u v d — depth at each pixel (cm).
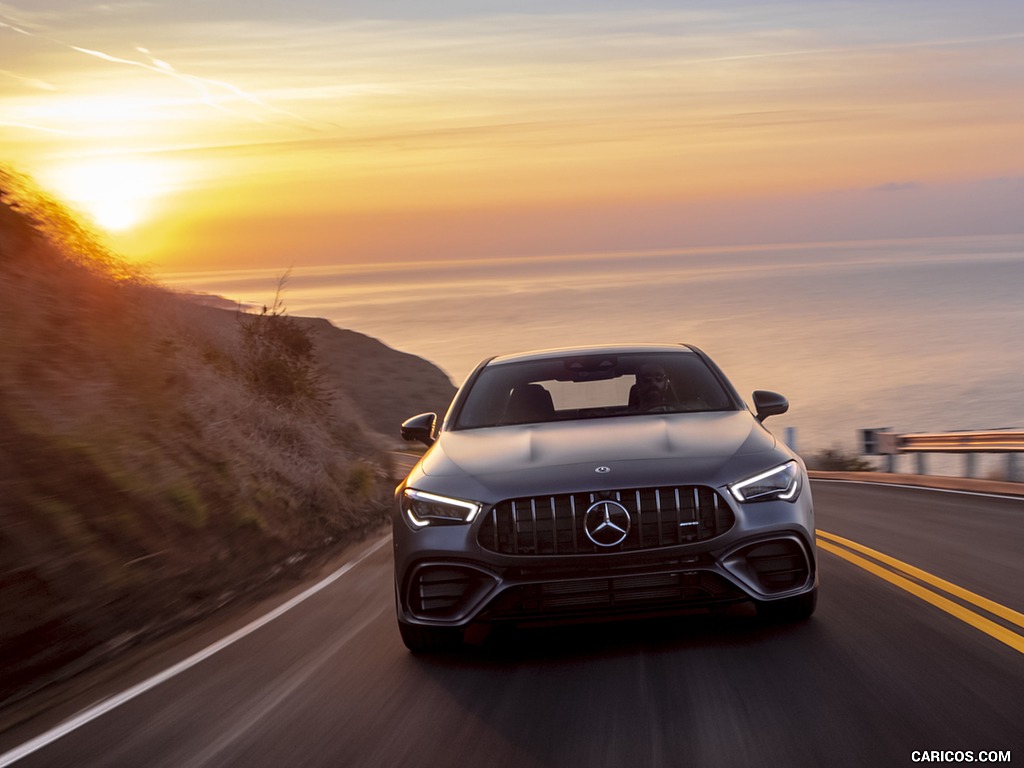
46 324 1048
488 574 469
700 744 358
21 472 721
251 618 657
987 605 546
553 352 673
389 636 561
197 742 400
